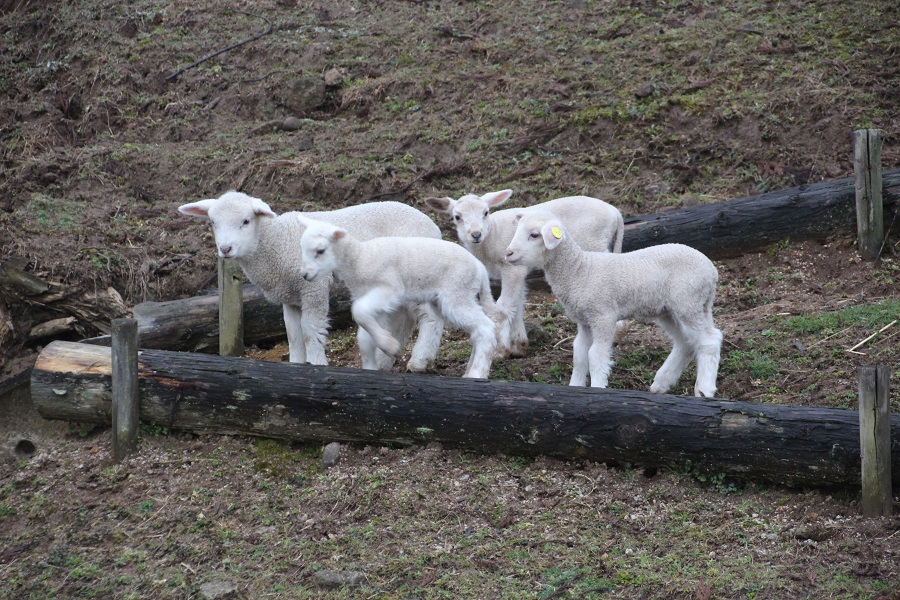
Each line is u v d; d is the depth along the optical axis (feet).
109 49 54.85
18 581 22.13
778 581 19.31
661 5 53.21
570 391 23.72
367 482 23.88
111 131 49.55
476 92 48.06
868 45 46.68
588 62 48.62
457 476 23.88
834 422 21.59
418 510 22.76
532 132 44.37
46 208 40.40
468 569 20.68
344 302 32.83
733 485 22.72
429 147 44.70
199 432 26.45
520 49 50.72
